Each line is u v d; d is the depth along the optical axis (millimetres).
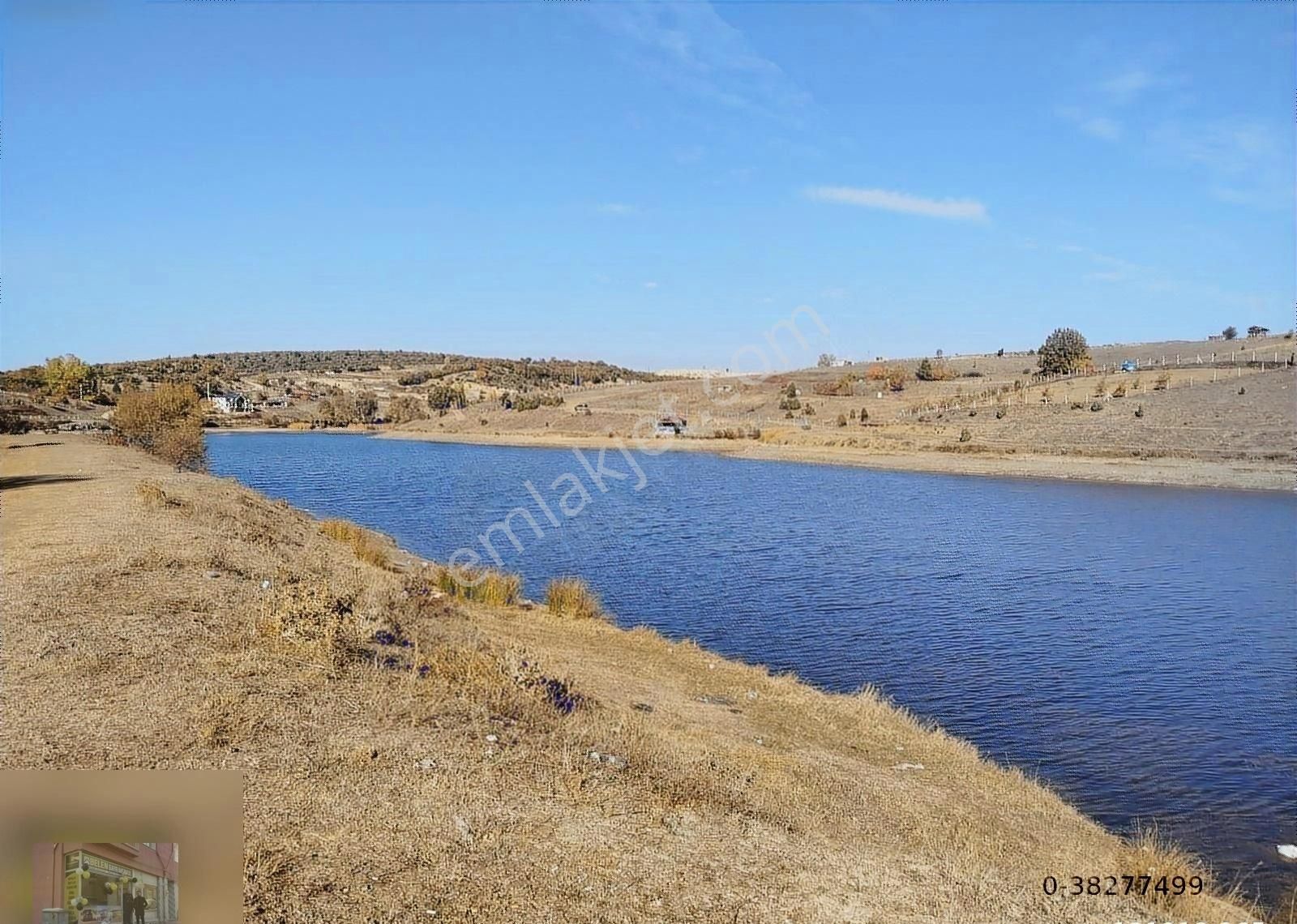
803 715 15359
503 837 7719
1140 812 13273
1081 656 21547
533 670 12906
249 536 21281
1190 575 31734
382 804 7891
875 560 33844
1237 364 108750
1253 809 13438
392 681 11422
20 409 91250
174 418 53875
